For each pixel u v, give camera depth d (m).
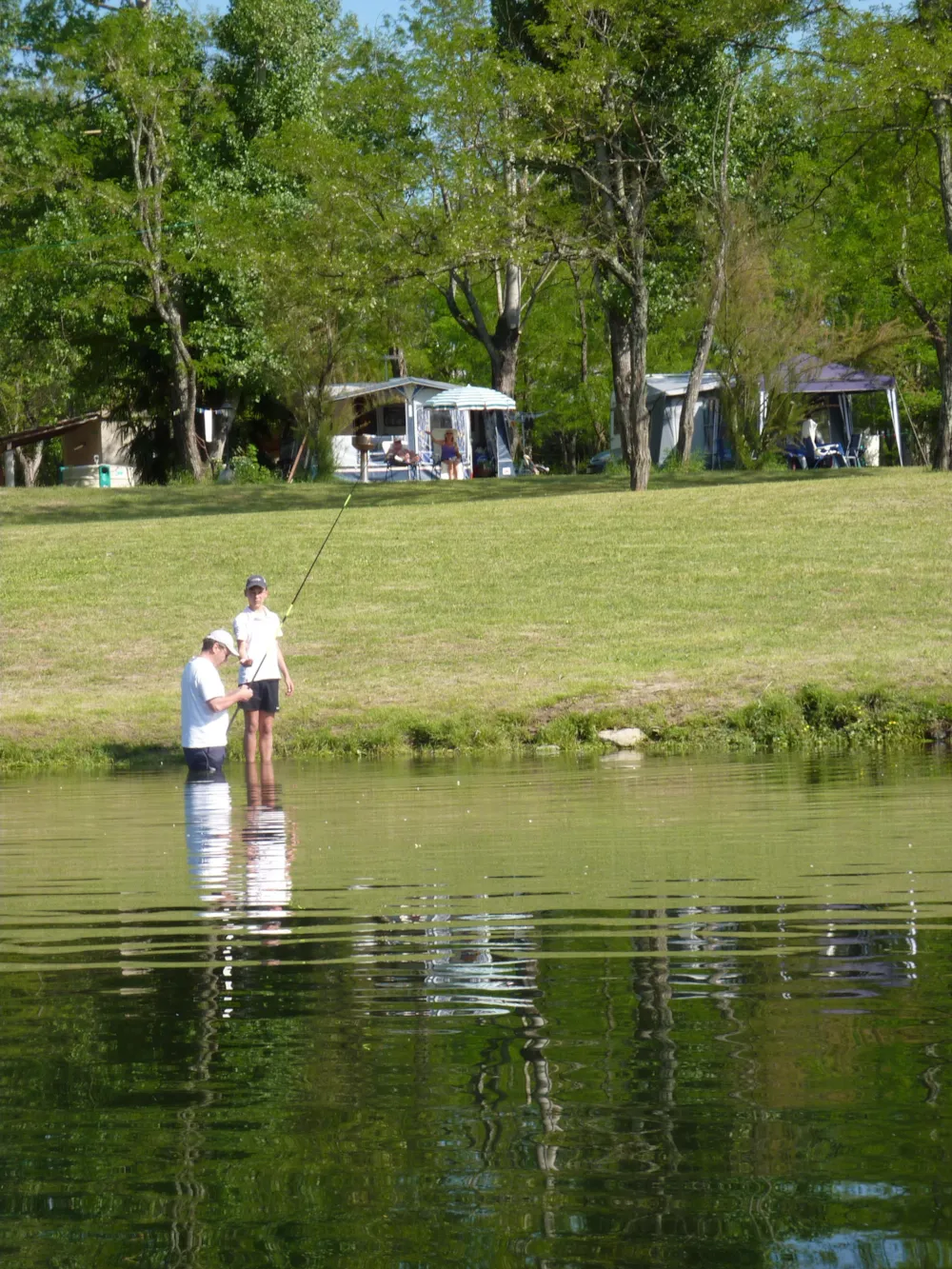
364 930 6.98
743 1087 4.18
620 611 30.98
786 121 56.62
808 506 39.19
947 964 5.87
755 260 65.19
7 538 41.31
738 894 7.74
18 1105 4.17
